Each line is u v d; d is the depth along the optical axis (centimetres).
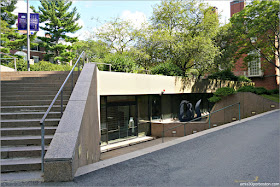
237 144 711
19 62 1639
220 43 2159
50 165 390
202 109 2156
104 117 1255
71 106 541
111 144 1280
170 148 659
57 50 3222
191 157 566
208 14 1895
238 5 3139
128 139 1412
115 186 380
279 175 438
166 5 1984
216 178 425
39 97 736
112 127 1309
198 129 1647
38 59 3453
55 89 794
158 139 1514
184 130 1492
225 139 788
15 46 2723
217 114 1753
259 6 1998
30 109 671
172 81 1622
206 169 476
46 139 518
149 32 2097
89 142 613
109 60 1348
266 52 2428
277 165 498
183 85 1741
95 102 803
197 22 1959
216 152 616
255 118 1321
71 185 377
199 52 1725
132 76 1295
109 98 1291
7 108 662
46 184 379
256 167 488
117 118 1344
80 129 478
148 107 1591
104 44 2425
